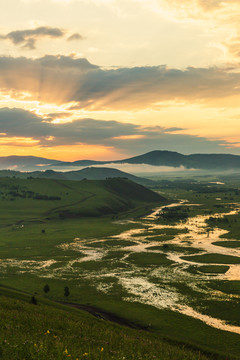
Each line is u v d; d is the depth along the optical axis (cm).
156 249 18862
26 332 2003
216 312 9256
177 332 7812
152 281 12625
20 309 4041
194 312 9262
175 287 11794
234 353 6656
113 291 11362
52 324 2567
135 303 10056
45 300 8606
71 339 2044
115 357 1558
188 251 18150
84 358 1403
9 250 19038
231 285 11919
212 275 13388
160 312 9231
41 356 1309
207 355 5706
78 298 10625
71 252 18362
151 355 1919
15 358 1266
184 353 2283
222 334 7688
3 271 14212
